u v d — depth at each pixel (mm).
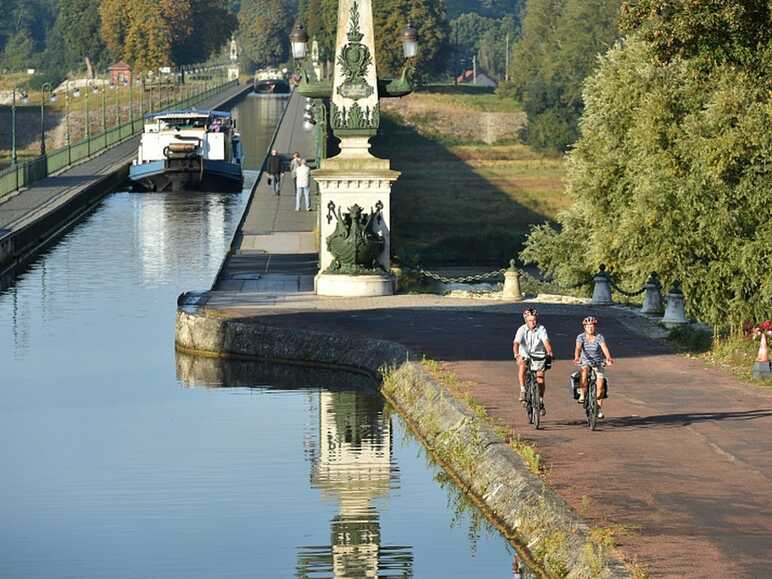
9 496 46031
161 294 94312
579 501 38344
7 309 88875
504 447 44875
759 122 92875
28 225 119500
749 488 39406
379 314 75000
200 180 175750
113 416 59094
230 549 39844
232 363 71562
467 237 199875
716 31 72375
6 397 63562
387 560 38438
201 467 49750
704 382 56500
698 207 98062
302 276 90250
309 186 146500
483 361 61312
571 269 113750
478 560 37969
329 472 48656
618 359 62094
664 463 42438
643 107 101875
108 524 42625
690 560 32812
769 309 97750
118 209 154875
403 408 58125
